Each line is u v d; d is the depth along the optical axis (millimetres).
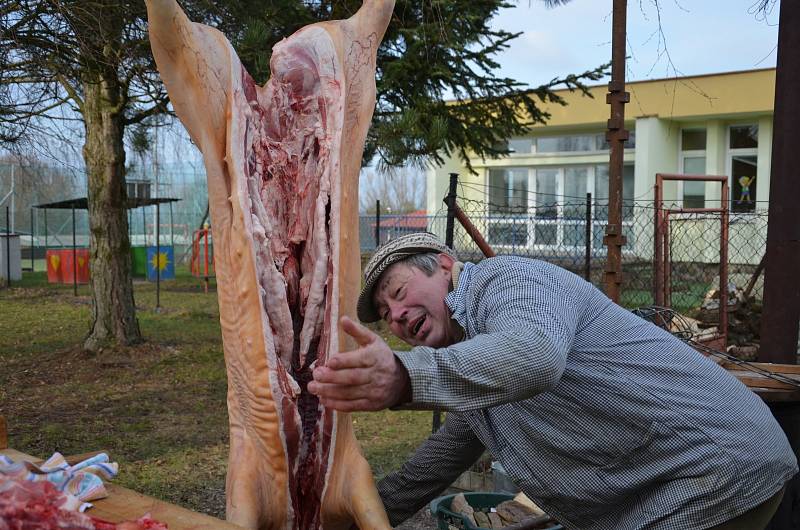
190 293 15641
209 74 1770
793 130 3551
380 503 1837
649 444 1944
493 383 1481
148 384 7320
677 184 18484
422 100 7711
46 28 6273
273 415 1758
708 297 8375
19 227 28938
